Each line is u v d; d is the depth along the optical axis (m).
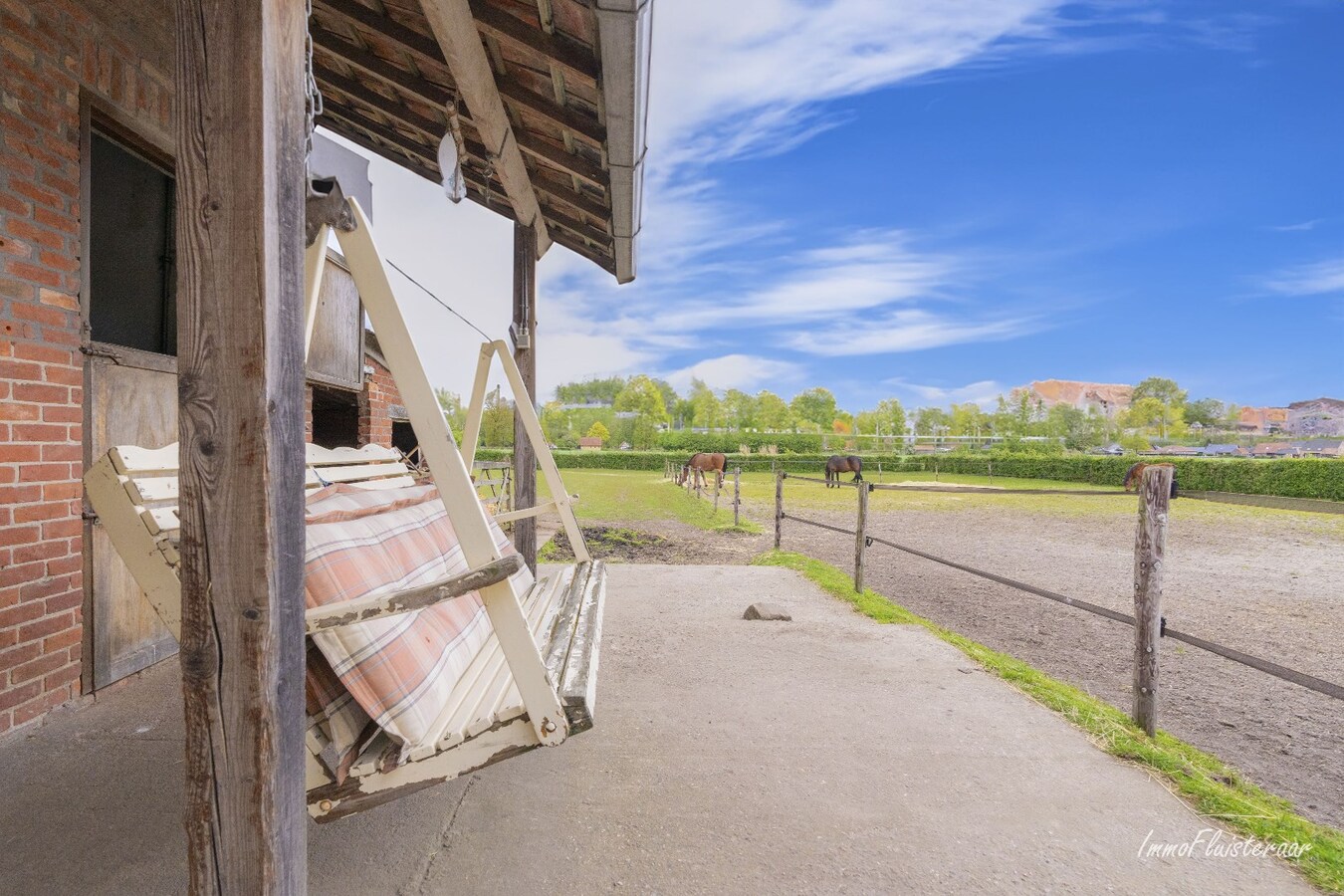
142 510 1.29
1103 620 5.61
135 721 2.64
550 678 1.57
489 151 3.32
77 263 2.77
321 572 1.42
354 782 1.41
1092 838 1.95
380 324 1.38
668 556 8.36
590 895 1.67
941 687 3.19
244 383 0.96
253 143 0.95
